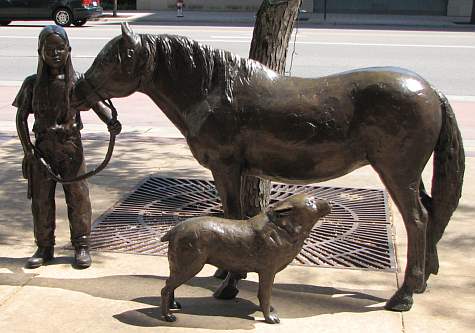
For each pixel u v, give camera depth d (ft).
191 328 11.64
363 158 12.15
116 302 12.69
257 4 93.76
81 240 14.51
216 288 13.44
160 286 13.48
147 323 11.82
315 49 51.39
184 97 12.46
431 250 12.91
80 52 48.88
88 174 13.82
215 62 12.32
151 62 12.44
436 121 11.80
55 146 14.02
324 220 17.92
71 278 13.85
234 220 11.60
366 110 11.74
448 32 68.80
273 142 12.12
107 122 13.64
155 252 15.39
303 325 11.82
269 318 11.80
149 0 96.32
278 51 16.85
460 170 12.36
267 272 11.46
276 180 12.82
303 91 12.09
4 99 34.50
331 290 13.51
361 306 12.71
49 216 14.46
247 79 12.24
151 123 31.01
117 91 12.71
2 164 22.84
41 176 14.20
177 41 12.44
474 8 78.74
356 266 14.87
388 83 11.64
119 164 23.20
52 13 71.15
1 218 17.52
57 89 13.70
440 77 40.70
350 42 56.70
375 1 92.94
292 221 11.20
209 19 80.07
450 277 14.11
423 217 12.16
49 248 14.69
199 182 21.17
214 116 12.21
